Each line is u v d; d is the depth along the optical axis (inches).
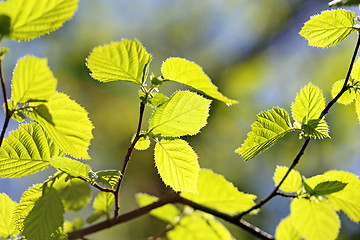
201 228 40.1
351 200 37.7
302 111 36.3
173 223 40.4
